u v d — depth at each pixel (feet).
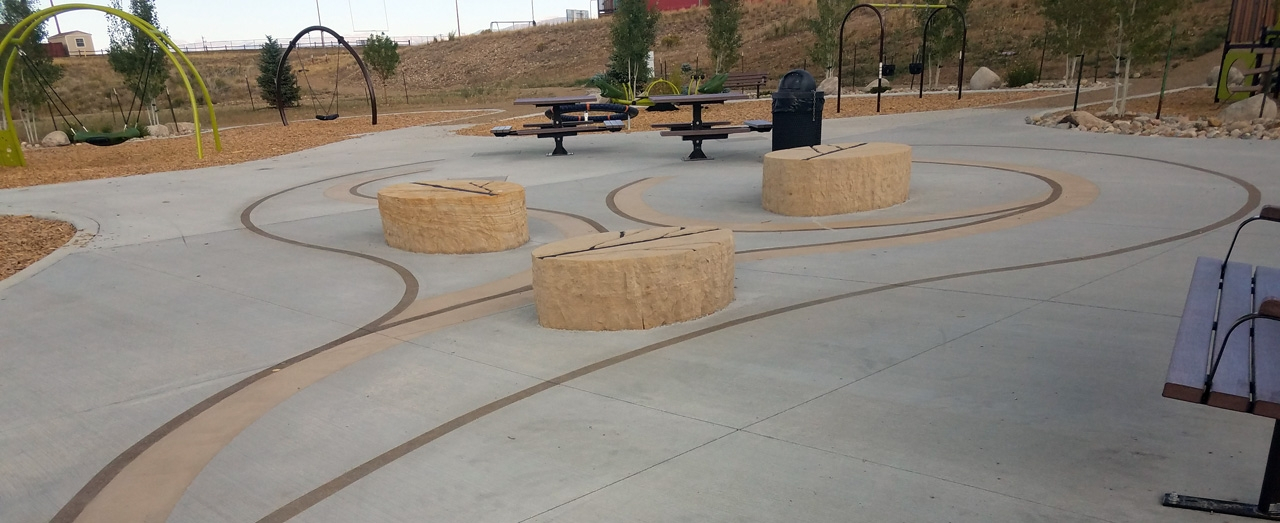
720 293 18.56
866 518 9.72
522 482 11.09
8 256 28.55
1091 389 13.20
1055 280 19.65
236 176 49.37
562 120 71.67
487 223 26.14
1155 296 17.95
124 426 13.98
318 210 35.65
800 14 177.17
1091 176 34.68
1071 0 60.54
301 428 13.41
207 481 11.81
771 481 10.73
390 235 27.53
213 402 14.83
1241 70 60.29
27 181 50.24
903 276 20.83
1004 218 27.43
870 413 12.69
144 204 38.93
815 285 20.42
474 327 18.40
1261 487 9.75
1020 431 11.82
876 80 119.34
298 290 22.49
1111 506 9.73
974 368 14.32
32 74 89.76
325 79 227.40
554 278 17.44
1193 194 29.60
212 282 23.76
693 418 12.84
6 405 15.24
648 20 117.08
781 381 14.17
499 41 238.48
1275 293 11.02
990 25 135.64
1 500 11.65
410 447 12.42
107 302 22.15
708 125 50.16
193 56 269.23
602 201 35.24
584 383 14.56
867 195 30.14
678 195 35.96
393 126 88.28
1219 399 8.07
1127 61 57.00
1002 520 9.54
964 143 49.26
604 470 11.28
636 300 17.30
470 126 82.74
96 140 83.41
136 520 10.86
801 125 42.88
